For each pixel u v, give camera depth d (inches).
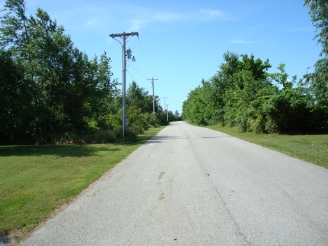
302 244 157.3
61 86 947.3
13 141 889.5
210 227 185.5
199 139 867.4
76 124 989.2
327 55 588.7
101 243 169.5
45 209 234.2
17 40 983.0
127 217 211.5
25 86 762.2
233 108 1370.6
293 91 884.6
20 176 369.7
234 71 1838.1
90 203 250.2
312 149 532.4
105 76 1037.8
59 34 946.1
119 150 655.1
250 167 381.4
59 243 171.6
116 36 970.1
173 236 174.6
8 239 179.0
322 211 206.8
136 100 3213.6
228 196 252.2
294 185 281.1
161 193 272.4
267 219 194.9
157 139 945.5
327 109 928.3
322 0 558.9
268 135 912.3
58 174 380.2
